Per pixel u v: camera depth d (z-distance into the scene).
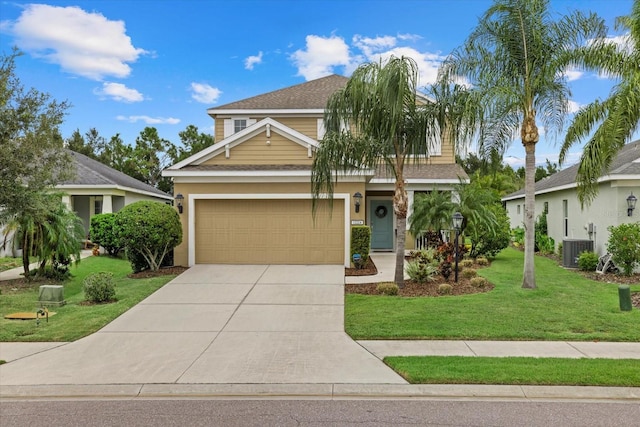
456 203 13.77
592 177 9.91
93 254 18.11
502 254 17.83
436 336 6.93
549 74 9.93
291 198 13.29
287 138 14.06
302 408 4.66
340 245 13.34
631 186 12.75
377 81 8.91
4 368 5.82
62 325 7.75
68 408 4.72
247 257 13.48
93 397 5.04
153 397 5.02
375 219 17.95
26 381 5.38
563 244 14.55
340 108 9.63
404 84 8.84
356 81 9.19
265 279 11.47
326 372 5.58
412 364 5.70
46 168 11.34
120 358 6.18
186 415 4.51
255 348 6.56
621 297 8.31
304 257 13.41
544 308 8.45
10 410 4.68
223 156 14.12
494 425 4.23
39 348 6.63
